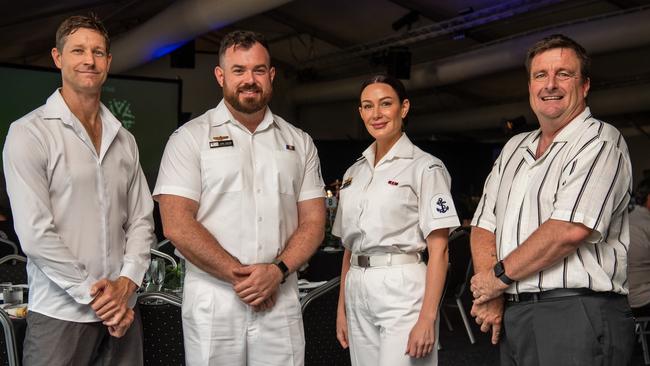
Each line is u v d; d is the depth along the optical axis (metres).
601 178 2.18
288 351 2.56
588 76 2.36
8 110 9.24
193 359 2.51
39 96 9.45
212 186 2.51
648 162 13.80
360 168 2.82
